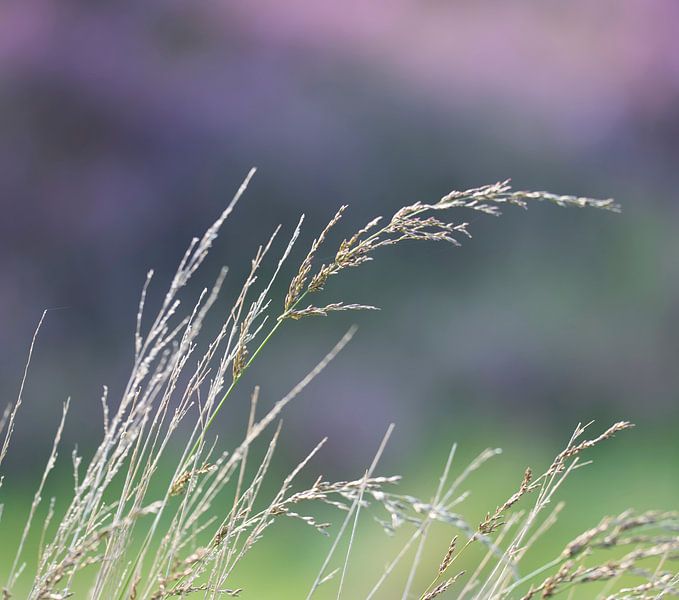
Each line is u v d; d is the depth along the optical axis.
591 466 13.44
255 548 9.52
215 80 22.17
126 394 2.50
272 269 19.91
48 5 20.98
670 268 21.33
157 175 20.67
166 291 19.23
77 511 2.46
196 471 2.72
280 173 21.41
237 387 15.38
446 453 14.91
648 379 18.81
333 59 23.34
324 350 17.69
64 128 20.19
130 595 2.46
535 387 18.36
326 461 14.42
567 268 21.27
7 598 2.42
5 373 16.53
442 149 23.03
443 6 24.61
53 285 18.95
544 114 23.92
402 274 20.20
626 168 23.56
